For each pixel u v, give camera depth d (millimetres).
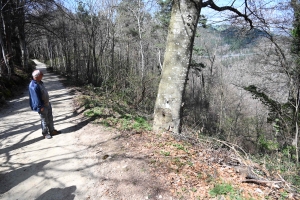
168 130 5410
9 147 5375
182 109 5520
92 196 3506
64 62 30656
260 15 7117
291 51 9641
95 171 4129
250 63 12727
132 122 6781
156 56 23062
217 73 18391
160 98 5461
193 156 4406
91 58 20594
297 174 4473
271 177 3854
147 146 4785
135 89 13242
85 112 8047
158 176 3717
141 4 16469
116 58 18781
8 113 8469
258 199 3178
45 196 3574
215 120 18500
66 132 6297
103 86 14836
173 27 5148
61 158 4742
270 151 10172
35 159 4746
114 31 18672
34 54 68438
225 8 6152
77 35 21453
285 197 3273
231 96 20141
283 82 10227
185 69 5242
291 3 8125
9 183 3932
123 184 3633
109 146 5023
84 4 17641
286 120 8242
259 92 11305
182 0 4973
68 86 16438
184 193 3346
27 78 19016
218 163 4238
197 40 19250
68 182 3898
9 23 16188
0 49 15109
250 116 19141
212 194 3287
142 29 20297
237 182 3619
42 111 5598
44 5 17281
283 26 8312
